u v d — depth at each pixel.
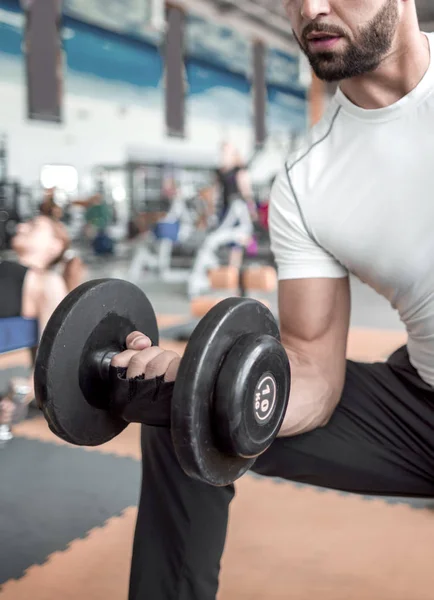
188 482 0.83
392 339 3.29
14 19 5.71
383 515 1.53
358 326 3.64
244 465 0.73
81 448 1.96
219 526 0.84
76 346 0.72
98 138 10.19
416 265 0.88
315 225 0.94
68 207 8.92
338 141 0.93
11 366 2.89
